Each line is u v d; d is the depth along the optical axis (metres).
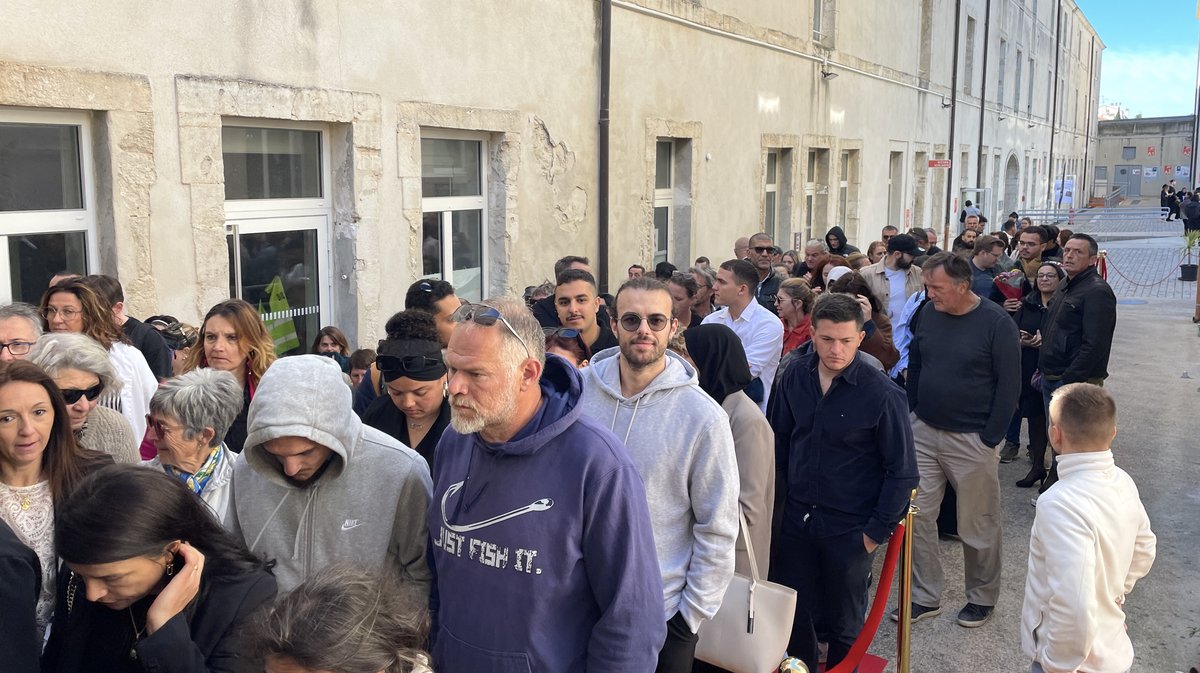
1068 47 46.94
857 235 18.05
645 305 2.88
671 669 2.81
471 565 2.27
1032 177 38.31
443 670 2.31
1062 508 2.91
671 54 10.75
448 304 4.44
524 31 8.26
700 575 2.77
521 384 2.21
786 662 3.11
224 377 3.01
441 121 7.44
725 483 2.80
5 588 1.99
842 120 16.80
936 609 4.86
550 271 8.94
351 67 6.64
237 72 5.86
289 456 2.45
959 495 4.73
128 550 1.91
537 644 2.20
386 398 3.34
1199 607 4.95
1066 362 6.45
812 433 3.96
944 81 23.61
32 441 2.53
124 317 4.67
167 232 5.57
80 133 5.27
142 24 5.30
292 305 6.69
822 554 3.97
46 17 4.82
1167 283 20.30
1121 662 2.96
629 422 2.92
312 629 1.49
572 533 2.20
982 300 4.73
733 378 3.38
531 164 8.54
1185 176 63.88
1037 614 3.00
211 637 2.06
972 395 4.62
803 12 14.62
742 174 12.90
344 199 6.82
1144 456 7.63
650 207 10.54
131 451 3.34
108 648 2.09
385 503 2.57
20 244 5.08
